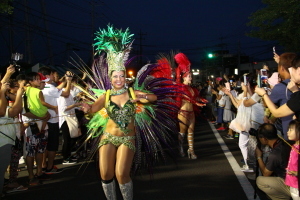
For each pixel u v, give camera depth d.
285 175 4.15
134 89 4.57
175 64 7.39
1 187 4.65
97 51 4.57
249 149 5.97
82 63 4.91
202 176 6.07
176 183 5.71
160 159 7.25
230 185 5.52
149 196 5.13
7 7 11.23
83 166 7.01
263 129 4.39
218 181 5.75
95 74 4.75
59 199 5.12
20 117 5.73
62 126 7.18
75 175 6.39
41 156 6.07
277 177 4.28
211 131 11.47
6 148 4.62
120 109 4.25
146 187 5.55
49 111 6.36
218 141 9.48
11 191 5.47
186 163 7.02
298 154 3.59
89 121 4.77
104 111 4.43
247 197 4.95
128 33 4.44
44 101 5.77
